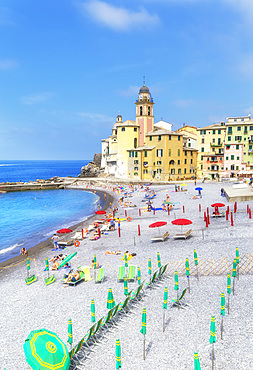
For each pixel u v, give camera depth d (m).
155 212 51.31
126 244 33.47
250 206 45.72
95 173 155.75
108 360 14.09
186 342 14.92
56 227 48.97
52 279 24.33
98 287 22.47
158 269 24.56
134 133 104.88
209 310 17.69
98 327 15.16
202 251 27.66
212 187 74.12
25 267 29.09
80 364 13.92
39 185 111.00
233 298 18.88
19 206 73.75
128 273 23.92
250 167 87.69
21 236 43.62
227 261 24.56
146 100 105.81
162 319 17.19
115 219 46.50
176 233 35.75
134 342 15.28
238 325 15.95
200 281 21.75
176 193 69.50
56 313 18.88
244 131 87.62
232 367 12.98
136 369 13.34
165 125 118.88
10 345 15.85
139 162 100.50
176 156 96.69
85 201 79.56
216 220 40.00
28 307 20.02
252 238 29.67
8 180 184.12
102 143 141.62
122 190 85.62
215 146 98.06
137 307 18.81
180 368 13.16
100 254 30.66
